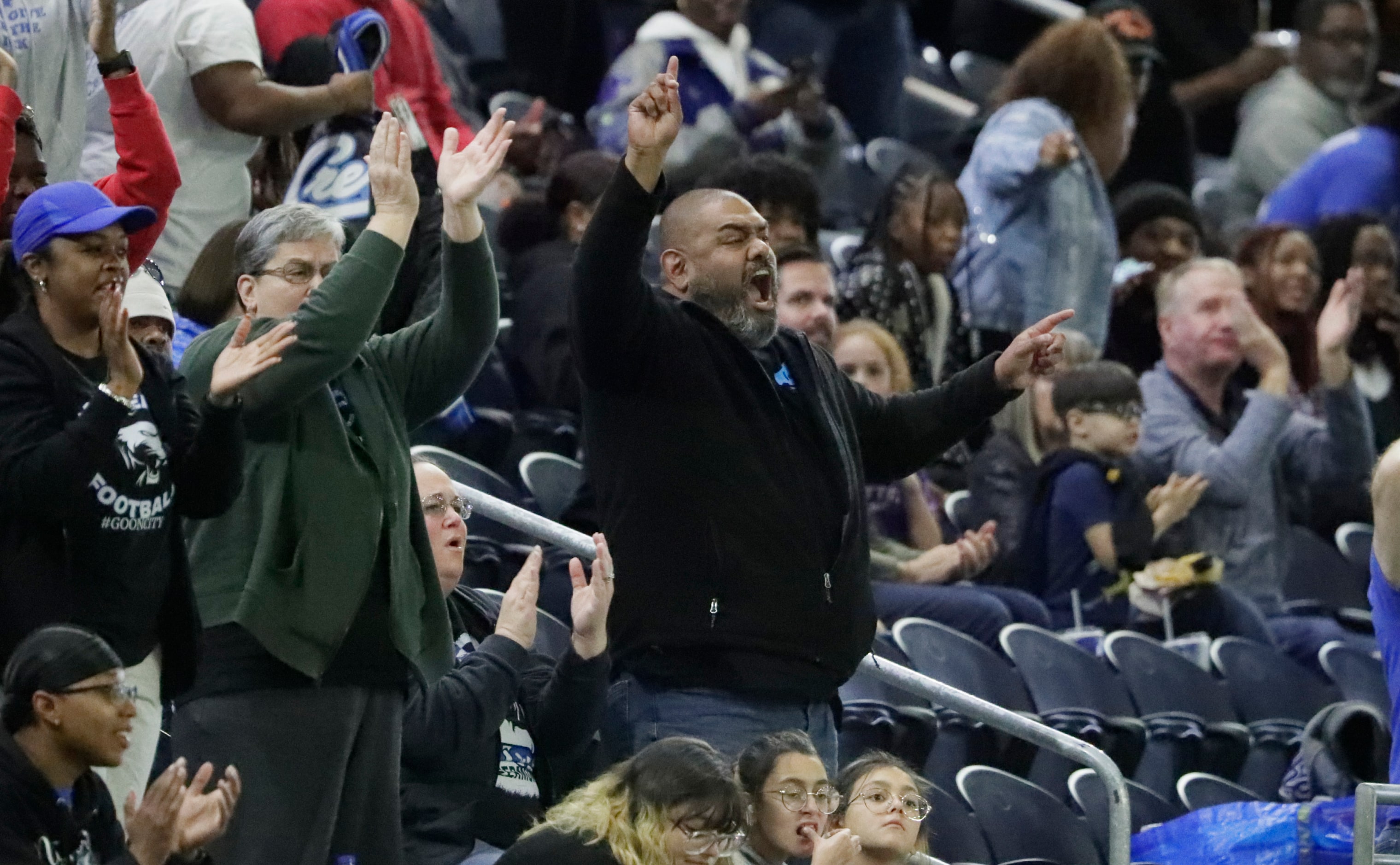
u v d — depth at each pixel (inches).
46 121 851.4
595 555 753.6
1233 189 1663.4
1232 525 1184.8
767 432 704.4
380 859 631.2
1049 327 758.5
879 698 981.2
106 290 597.0
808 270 1029.2
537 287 1128.2
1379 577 670.5
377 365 664.4
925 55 1881.2
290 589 616.7
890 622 1032.2
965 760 1004.6
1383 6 1742.1
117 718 538.6
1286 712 1115.3
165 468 586.6
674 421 697.0
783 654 695.1
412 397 670.5
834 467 714.8
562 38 1585.9
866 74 1665.8
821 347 755.4
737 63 1371.8
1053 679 1031.6
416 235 853.8
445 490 742.5
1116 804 773.9
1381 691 1176.2
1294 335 1314.0
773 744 666.8
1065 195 1209.4
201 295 808.9
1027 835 964.0
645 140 672.4
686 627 691.4
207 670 618.5
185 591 597.3
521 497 1005.8
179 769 521.3
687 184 1306.6
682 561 693.9
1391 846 679.7
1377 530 664.4
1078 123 1262.3
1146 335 1316.4
